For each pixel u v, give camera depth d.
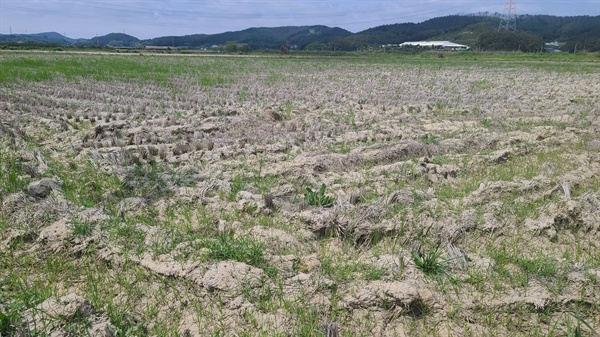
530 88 19.59
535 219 5.10
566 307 3.61
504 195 5.82
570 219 5.14
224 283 3.71
